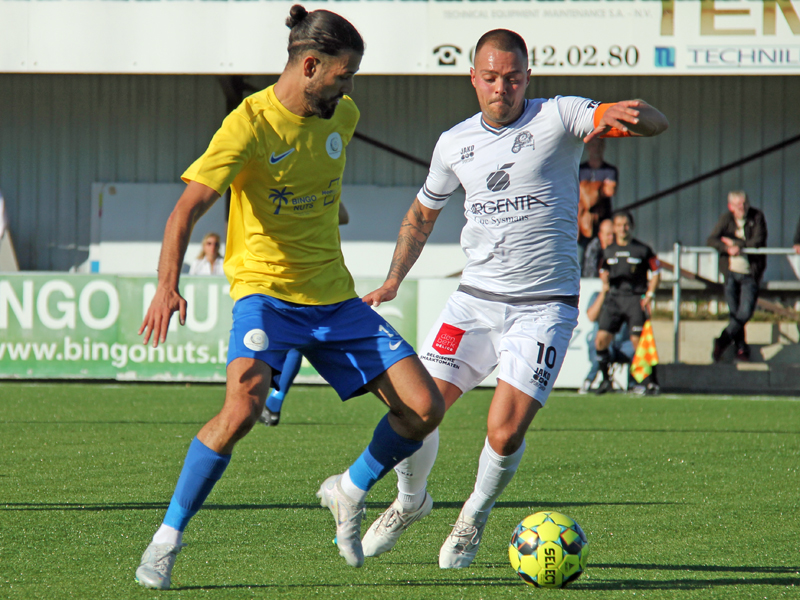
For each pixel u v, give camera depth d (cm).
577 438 2367
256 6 4084
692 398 3316
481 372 1253
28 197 4881
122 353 3381
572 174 1222
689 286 4497
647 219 4734
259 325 1090
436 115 4828
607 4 3956
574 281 1245
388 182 4856
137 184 4847
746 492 1686
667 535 1350
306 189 1125
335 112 1155
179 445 2153
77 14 4122
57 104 4856
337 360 1144
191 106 4856
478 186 1225
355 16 4038
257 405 1048
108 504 1515
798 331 4306
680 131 4712
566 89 4803
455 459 2028
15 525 1360
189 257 4734
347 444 2202
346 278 1181
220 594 1026
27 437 2261
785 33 3897
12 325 3406
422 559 1209
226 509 1496
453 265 4675
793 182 4669
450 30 4019
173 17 4103
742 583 1090
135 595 1015
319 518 1434
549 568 1059
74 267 4878
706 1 3922
